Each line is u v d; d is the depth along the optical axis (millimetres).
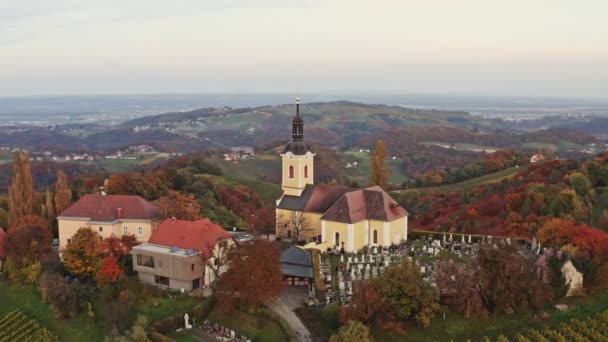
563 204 139375
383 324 83875
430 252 117688
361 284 89500
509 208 152875
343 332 78000
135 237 117000
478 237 126812
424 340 82562
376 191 127250
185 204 139500
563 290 92250
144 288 102812
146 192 165000
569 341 79938
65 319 100500
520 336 79438
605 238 101375
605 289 95000
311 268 104562
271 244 98562
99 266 105812
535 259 104062
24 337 97188
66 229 126250
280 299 98312
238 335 89125
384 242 123562
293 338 82812
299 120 136500
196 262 103875
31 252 113312
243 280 92625
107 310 96688
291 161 136125
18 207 139875
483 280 88438
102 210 124188
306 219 132625
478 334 83562
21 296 109500
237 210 193000
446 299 89375
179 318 92312
